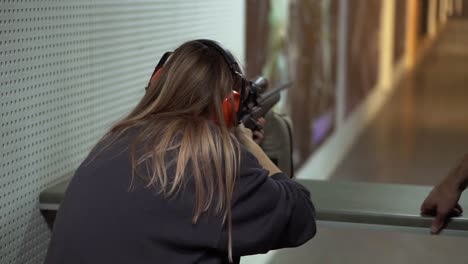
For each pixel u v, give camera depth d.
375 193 1.90
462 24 21.73
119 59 2.16
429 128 7.54
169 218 1.27
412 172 5.78
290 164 2.08
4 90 1.60
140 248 1.27
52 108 1.81
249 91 1.65
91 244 1.27
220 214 1.29
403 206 1.78
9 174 1.64
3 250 1.64
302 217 1.42
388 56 9.75
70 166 1.91
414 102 9.12
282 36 4.29
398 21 10.80
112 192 1.29
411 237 4.08
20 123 1.67
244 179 1.32
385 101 9.18
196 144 1.30
